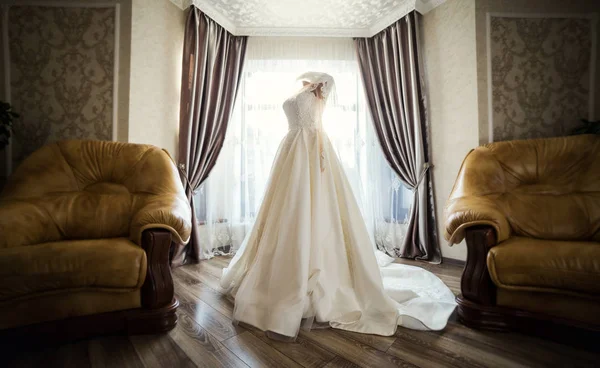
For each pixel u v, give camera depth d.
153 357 0.98
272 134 2.69
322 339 1.09
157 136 2.22
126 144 1.73
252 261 1.45
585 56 2.10
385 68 2.62
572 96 2.10
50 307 1.04
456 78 2.25
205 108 2.39
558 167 1.57
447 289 1.55
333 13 2.50
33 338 1.01
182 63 2.37
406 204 2.59
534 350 1.02
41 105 1.94
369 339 1.09
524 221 1.47
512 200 1.54
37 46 1.95
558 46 2.12
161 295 1.17
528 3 2.14
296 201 1.29
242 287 1.26
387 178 2.69
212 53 2.47
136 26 2.07
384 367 0.92
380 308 1.18
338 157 1.52
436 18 2.38
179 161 2.31
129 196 1.55
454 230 1.30
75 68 1.98
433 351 1.01
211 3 2.37
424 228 2.34
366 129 2.73
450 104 2.29
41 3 1.95
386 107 2.59
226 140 2.65
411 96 2.44
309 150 1.45
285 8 2.43
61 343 1.05
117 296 1.12
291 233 1.24
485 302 1.19
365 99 2.68
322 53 2.77
